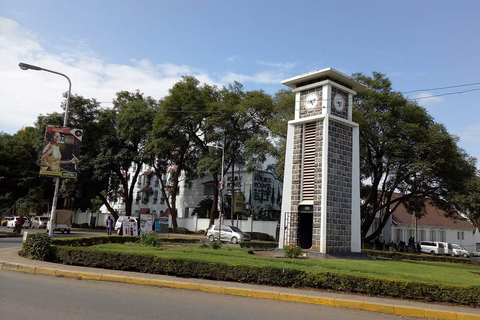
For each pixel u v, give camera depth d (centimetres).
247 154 3697
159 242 2255
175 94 4075
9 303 787
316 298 949
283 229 2050
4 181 4531
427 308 888
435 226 5228
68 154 1788
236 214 4750
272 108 3919
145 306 820
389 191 3975
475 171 3450
